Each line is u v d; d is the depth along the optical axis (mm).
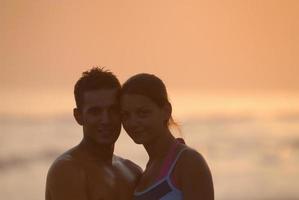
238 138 74750
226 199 44281
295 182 50656
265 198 44719
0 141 70438
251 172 54531
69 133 78000
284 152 65812
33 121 91562
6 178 51094
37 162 58656
